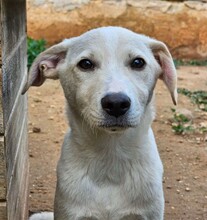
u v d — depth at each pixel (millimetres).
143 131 1061
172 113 1927
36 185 1434
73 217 1050
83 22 2879
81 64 1030
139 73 1030
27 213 1235
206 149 1654
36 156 1585
